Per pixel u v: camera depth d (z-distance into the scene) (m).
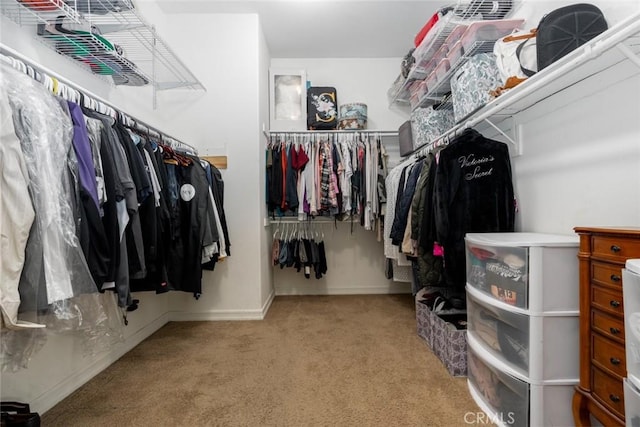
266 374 1.49
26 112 0.84
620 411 0.81
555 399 1.01
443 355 1.58
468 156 1.59
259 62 2.45
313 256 2.81
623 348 0.80
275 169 2.61
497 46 1.41
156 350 1.78
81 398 1.31
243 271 2.38
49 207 0.85
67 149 0.95
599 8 1.18
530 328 1.01
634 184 1.02
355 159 2.69
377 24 2.58
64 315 0.92
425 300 1.95
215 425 1.13
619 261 0.81
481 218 1.55
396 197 2.13
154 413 1.21
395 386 1.38
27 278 0.80
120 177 1.17
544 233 1.42
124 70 1.62
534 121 1.49
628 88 1.03
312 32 2.69
